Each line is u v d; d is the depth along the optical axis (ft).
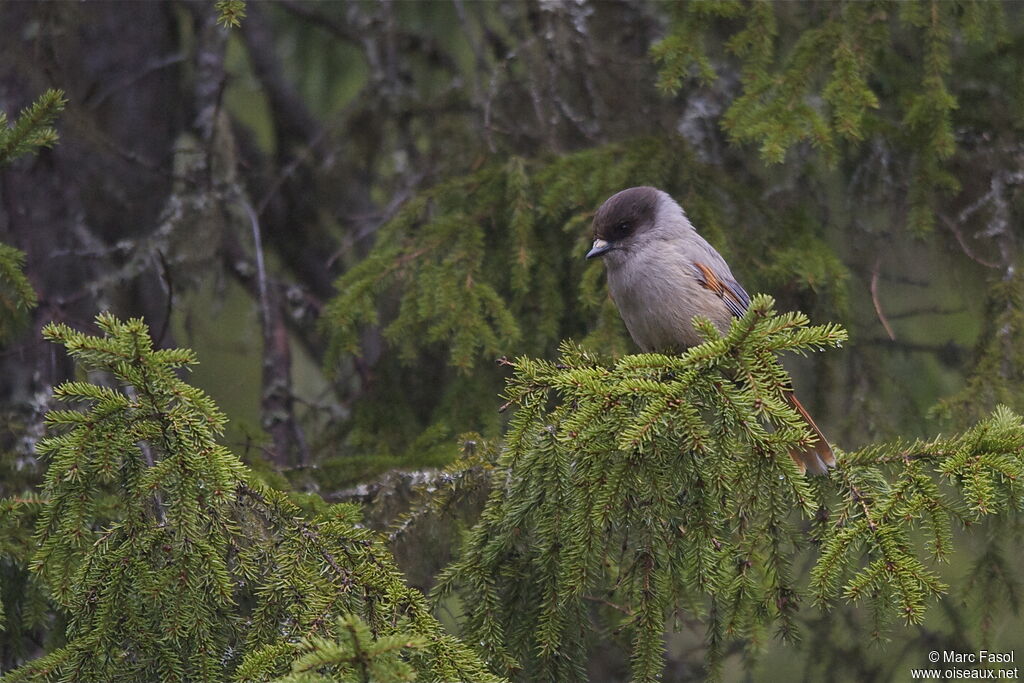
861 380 40.01
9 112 38.37
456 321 35.04
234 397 51.96
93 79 47.01
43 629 28.94
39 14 38.22
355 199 51.65
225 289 46.73
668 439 22.80
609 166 37.45
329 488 33.27
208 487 22.11
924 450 24.12
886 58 37.65
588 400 22.98
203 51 46.93
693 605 28.48
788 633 26.03
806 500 22.16
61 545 22.00
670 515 23.79
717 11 33.78
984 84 37.09
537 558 25.31
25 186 41.11
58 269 41.91
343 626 18.97
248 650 22.54
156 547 22.07
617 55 42.09
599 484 23.13
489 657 24.63
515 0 43.52
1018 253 36.76
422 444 34.06
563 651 25.82
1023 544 33.86
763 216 37.47
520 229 36.76
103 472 21.57
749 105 33.14
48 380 35.24
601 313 36.27
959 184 36.73
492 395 36.96
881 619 24.35
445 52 48.78
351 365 44.55
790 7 37.01
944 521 22.74
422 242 37.01
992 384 34.27
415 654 21.88
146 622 22.11
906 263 41.60
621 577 25.85
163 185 47.78
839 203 40.04
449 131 44.57
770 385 22.41
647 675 23.90
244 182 47.44
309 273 52.16
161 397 21.97
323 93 54.90
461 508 28.78
